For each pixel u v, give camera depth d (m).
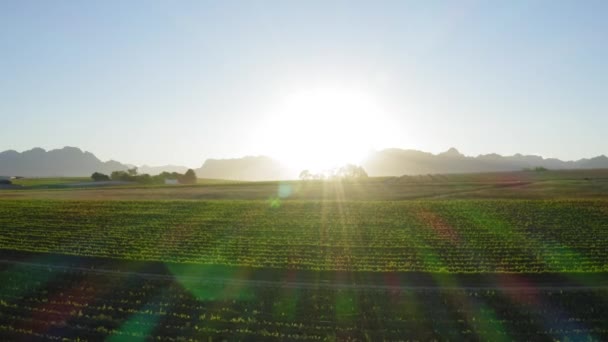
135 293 24.22
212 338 18.45
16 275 27.62
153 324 19.88
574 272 27.30
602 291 23.97
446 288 24.84
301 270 28.44
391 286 25.34
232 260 30.95
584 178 112.06
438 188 94.69
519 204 60.28
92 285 25.75
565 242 36.03
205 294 24.00
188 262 30.41
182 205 65.62
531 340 18.23
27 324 19.73
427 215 52.31
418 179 127.50
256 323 19.95
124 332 18.98
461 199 71.50
